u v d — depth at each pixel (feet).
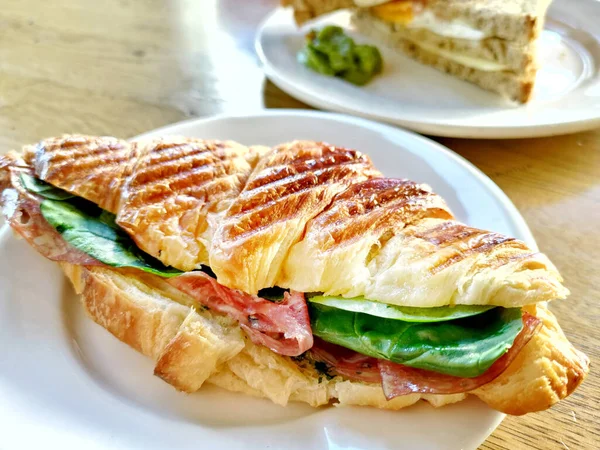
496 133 0.69
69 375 0.42
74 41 1.02
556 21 0.96
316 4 0.99
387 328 0.39
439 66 0.91
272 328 0.41
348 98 0.79
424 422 0.38
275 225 0.41
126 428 0.38
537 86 0.82
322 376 0.41
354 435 0.37
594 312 0.48
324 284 0.39
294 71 0.87
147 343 0.43
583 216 0.59
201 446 0.37
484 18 0.81
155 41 1.02
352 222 0.40
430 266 0.37
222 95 0.85
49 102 0.83
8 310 0.46
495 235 0.40
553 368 0.36
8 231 0.53
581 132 0.73
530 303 0.35
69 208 0.48
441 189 0.58
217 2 1.19
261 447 0.37
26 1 1.20
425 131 0.71
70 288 0.50
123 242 0.47
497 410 0.37
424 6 0.88
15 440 0.36
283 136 0.67
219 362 0.42
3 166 0.51
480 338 0.36
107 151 0.49
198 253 0.43
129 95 0.84
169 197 0.45
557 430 0.39
